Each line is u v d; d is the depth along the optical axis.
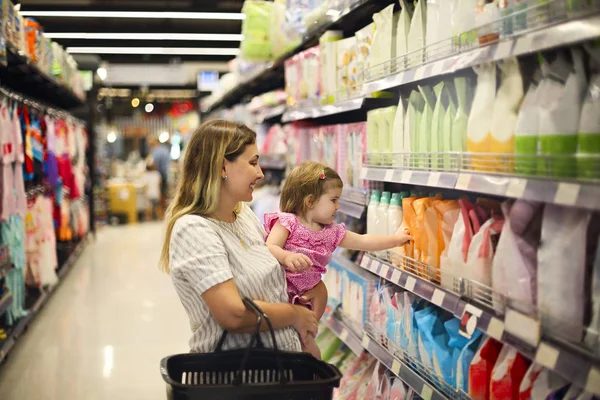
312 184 2.56
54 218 7.23
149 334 5.08
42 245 5.66
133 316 5.64
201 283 1.86
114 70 14.21
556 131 1.54
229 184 2.03
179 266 1.91
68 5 8.22
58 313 5.74
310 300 2.61
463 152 1.96
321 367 1.88
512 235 1.75
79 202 8.99
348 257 3.54
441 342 2.25
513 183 1.64
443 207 2.20
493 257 1.90
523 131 1.65
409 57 2.50
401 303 2.60
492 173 1.77
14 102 4.49
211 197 2.00
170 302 6.17
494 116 1.80
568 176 1.47
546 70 1.63
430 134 2.29
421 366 2.36
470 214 2.04
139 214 14.57
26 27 5.36
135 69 14.32
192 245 1.91
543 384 1.67
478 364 1.92
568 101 1.53
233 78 8.56
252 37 5.59
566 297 1.54
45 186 6.05
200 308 1.96
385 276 2.60
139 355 4.53
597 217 1.52
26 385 3.90
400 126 2.57
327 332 4.00
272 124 7.36
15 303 4.60
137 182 15.20
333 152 3.63
